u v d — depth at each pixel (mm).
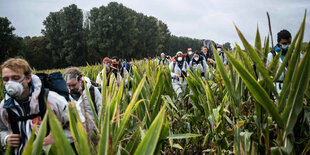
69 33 66562
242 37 1388
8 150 768
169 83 2865
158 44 86312
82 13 68750
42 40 69062
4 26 56125
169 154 2713
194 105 2742
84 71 7863
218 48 6527
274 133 1610
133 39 69188
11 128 1668
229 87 1671
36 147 917
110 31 63062
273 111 1325
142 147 959
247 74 1296
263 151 1557
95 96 2473
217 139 2090
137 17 78500
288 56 1355
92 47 66375
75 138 1108
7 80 1530
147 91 2420
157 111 2045
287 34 2250
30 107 1615
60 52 65500
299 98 1258
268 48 1778
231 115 2523
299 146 1608
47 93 1656
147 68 3078
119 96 1646
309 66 1209
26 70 1564
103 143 994
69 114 1140
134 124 1939
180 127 2818
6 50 55906
